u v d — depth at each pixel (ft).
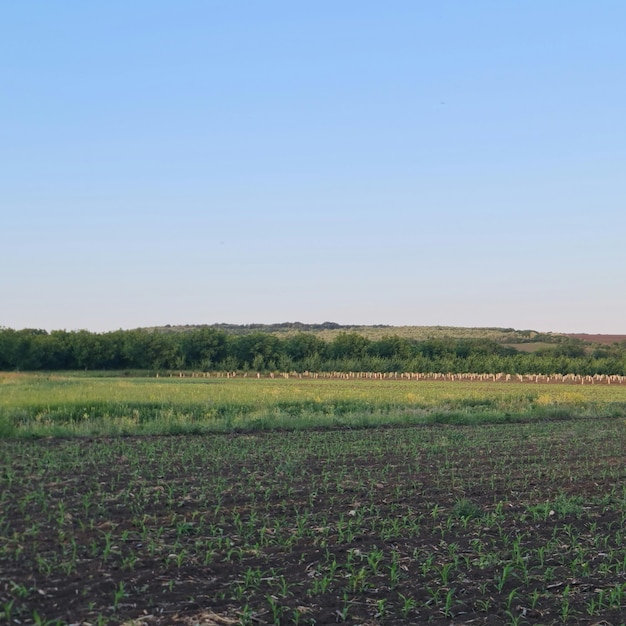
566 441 92.12
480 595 33.09
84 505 48.44
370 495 53.06
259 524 44.73
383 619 30.12
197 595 31.91
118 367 427.33
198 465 67.31
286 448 79.92
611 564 37.78
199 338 441.27
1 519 44.04
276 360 436.35
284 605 31.09
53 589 32.19
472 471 66.39
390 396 168.76
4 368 400.67
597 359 388.78
